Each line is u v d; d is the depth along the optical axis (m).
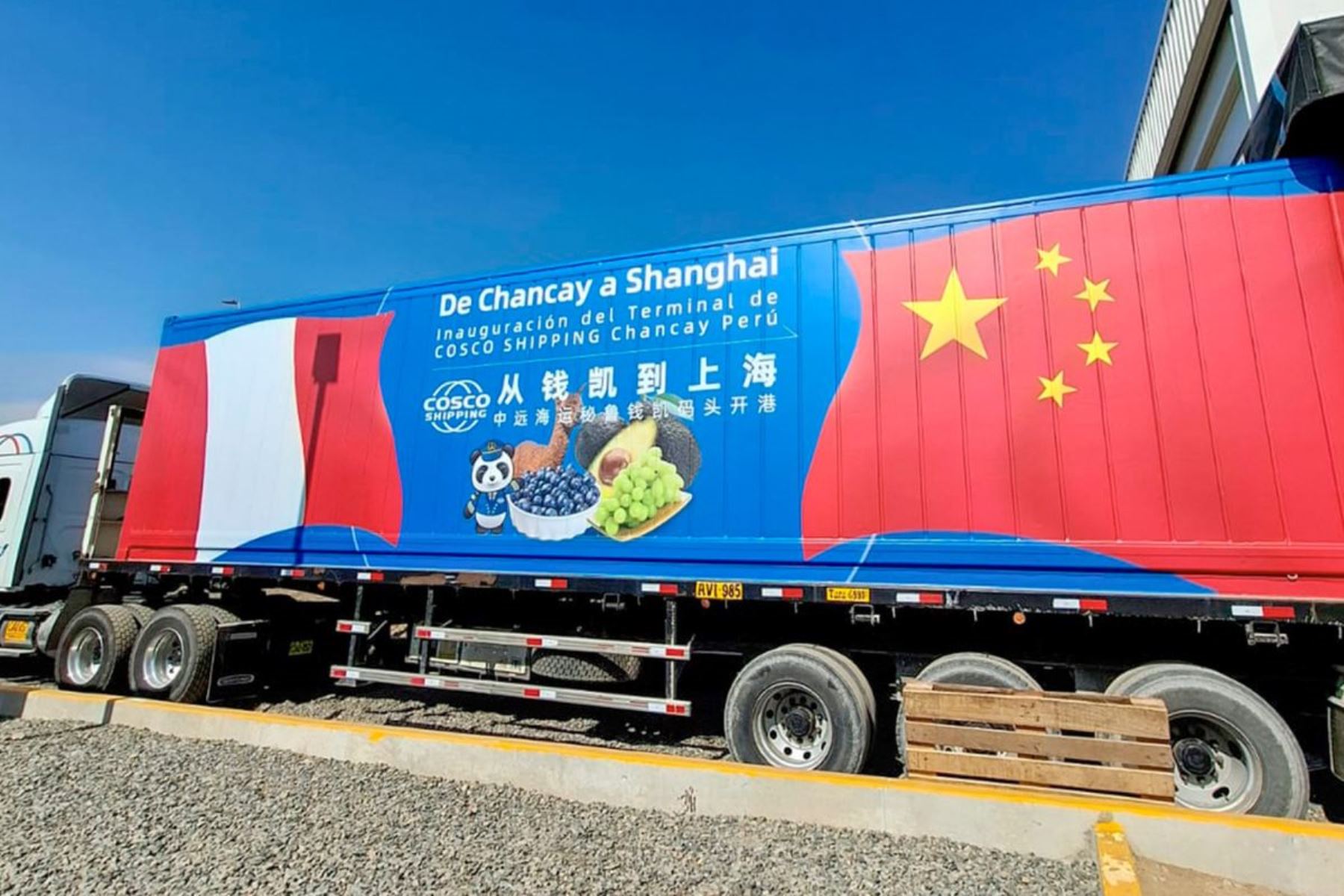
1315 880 3.12
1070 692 4.50
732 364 5.07
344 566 6.02
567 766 4.36
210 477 6.71
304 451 6.36
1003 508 4.30
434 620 6.10
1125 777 3.66
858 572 4.55
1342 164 4.01
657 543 5.07
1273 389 3.93
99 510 7.71
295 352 6.60
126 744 5.26
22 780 4.46
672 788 4.14
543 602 5.83
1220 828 3.29
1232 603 3.84
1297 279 3.99
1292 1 7.06
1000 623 4.65
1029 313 4.43
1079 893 3.12
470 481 5.72
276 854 3.45
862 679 4.72
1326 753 4.21
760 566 4.78
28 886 3.15
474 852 3.50
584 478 5.36
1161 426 4.08
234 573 6.43
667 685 5.12
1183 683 3.99
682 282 5.35
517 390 5.70
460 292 6.08
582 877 3.25
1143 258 4.27
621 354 5.42
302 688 7.67
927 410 4.54
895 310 4.72
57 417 8.40
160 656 6.72
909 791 3.78
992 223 4.61
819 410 4.79
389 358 6.21
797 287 5.01
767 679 4.71
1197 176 4.26
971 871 3.32
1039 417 4.30
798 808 3.93
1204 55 9.29
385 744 4.85
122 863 3.35
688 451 5.09
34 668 8.91
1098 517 4.12
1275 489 3.85
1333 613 3.67
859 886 3.18
